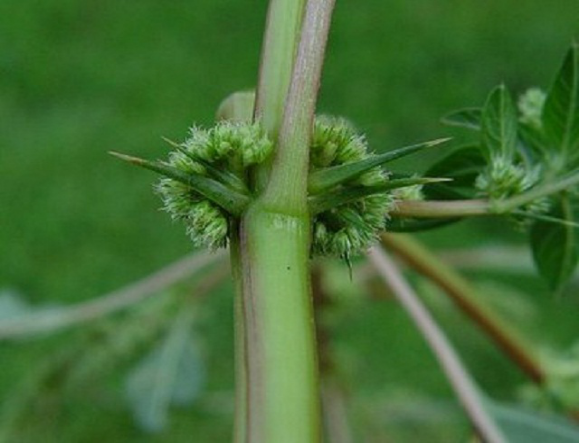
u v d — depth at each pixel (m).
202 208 0.11
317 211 0.10
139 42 0.65
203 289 0.29
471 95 0.62
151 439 0.40
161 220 0.54
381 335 0.48
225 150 0.10
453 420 0.34
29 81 0.63
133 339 0.29
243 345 0.10
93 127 0.60
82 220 0.55
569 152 0.15
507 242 0.51
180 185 0.11
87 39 0.65
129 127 0.60
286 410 0.09
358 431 0.30
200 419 0.41
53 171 0.57
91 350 0.30
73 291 0.52
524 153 0.15
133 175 0.57
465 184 0.15
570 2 0.67
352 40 0.65
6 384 0.44
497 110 0.14
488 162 0.14
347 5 0.67
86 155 0.58
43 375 0.30
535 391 0.24
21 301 0.27
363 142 0.11
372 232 0.11
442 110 0.61
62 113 0.61
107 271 0.53
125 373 0.34
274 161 0.10
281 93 0.11
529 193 0.13
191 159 0.11
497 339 0.24
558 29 0.65
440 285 0.23
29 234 0.54
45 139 0.59
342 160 0.11
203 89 0.63
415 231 0.13
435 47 0.64
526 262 0.29
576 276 0.26
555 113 0.15
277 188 0.10
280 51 0.11
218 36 0.66
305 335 0.10
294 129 0.10
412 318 0.20
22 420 0.31
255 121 0.11
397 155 0.10
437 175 0.15
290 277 0.10
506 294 0.31
